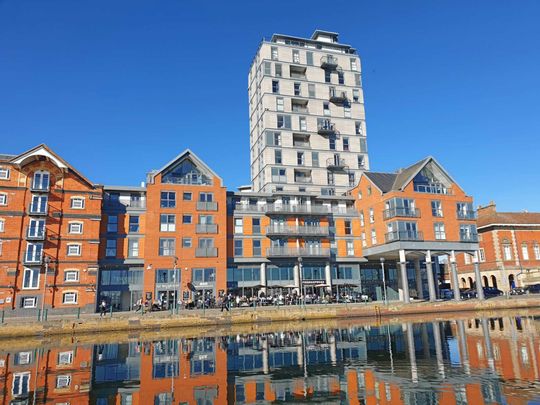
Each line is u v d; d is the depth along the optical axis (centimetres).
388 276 5578
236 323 3572
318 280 5128
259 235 5044
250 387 1489
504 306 4575
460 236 5025
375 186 5212
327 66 6894
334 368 1769
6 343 2712
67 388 1488
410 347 2216
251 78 7569
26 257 3922
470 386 1410
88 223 4188
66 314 3869
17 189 4034
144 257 4456
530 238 6184
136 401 1330
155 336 2944
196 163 4850
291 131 6506
